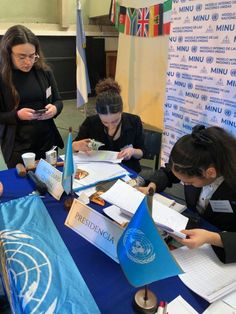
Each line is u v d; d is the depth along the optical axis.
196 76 2.49
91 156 1.71
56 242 1.02
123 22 3.69
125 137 1.88
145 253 0.73
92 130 1.89
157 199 1.31
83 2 6.22
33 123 1.96
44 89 1.99
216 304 0.81
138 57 3.55
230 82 2.20
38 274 0.87
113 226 1.00
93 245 1.03
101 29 6.57
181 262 0.96
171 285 0.88
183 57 2.58
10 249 0.96
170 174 1.47
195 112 2.57
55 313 0.75
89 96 6.46
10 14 5.52
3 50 1.78
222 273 0.92
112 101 1.66
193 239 0.97
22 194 1.37
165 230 1.00
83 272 0.92
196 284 0.87
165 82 3.20
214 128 1.10
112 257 0.97
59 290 0.82
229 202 1.16
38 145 2.04
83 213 1.08
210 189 1.20
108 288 0.86
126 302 0.82
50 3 5.88
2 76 1.82
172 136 2.90
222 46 2.20
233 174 1.04
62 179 1.33
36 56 1.91
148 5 3.21
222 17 2.15
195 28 2.39
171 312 0.78
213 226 1.16
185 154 1.04
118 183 1.34
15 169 1.62
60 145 2.21
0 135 1.96
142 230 0.72
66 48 6.29
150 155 2.12
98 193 1.33
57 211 1.23
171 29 2.65
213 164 1.03
